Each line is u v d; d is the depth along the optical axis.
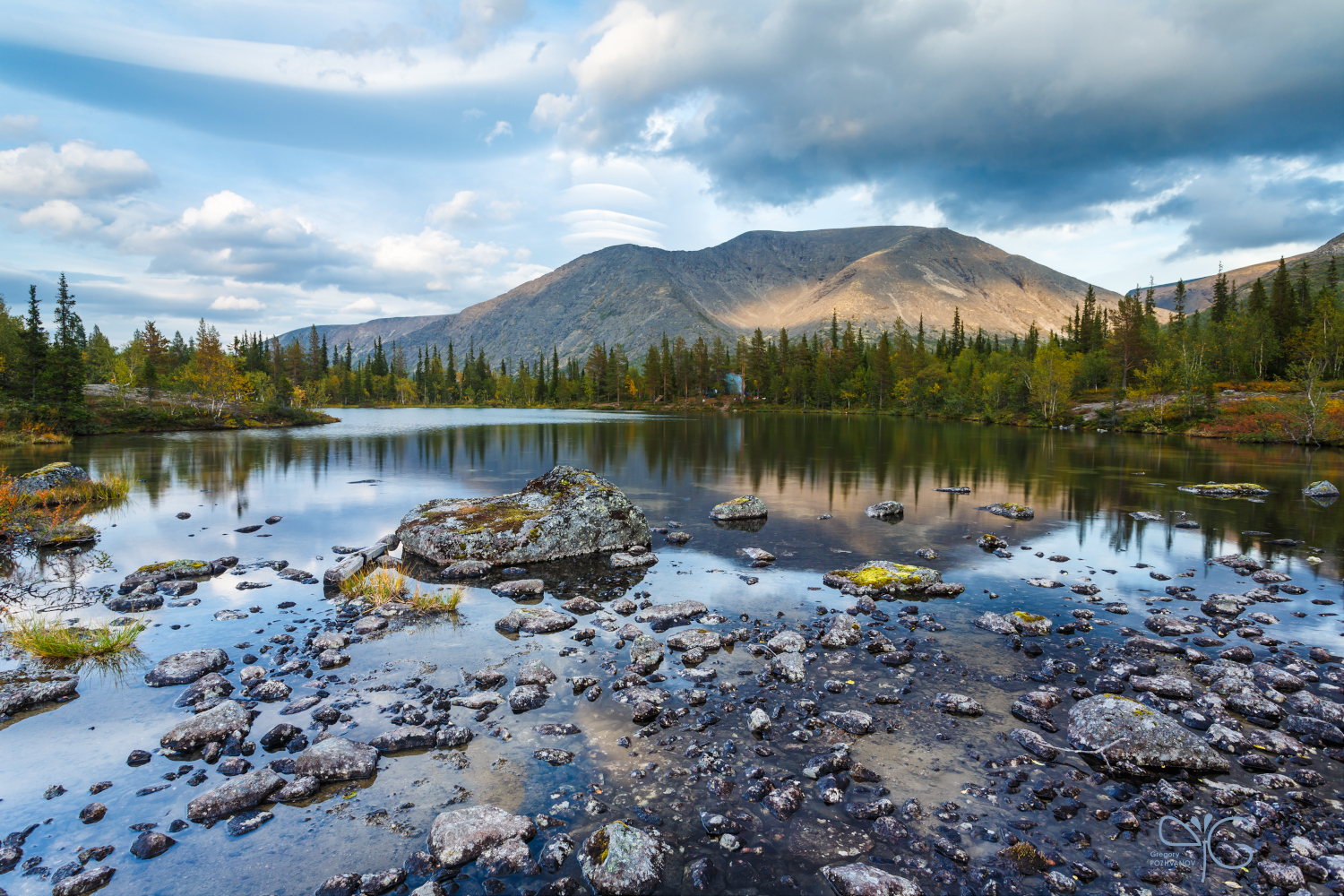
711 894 4.63
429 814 5.58
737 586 12.85
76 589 12.37
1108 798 5.89
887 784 6.08
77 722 7.18
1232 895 4.64
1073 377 84.44
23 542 15.55
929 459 38.28
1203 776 6.27
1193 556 15.50
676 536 16.78
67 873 4.73
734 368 166.12
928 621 10.73
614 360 168.12
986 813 5.63
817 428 71.94
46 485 22.02
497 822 5.27
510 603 11.77
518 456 38.91
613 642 9.75
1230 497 24.28
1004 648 9.62
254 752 6.56
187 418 68.00
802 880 4.79
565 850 5.05
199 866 4.88
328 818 5.50
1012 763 6.44
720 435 58.75
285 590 12.47
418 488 25.67
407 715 7.29
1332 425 47.47
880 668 8.85
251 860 4.96
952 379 107.62
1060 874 4.84
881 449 45.16
